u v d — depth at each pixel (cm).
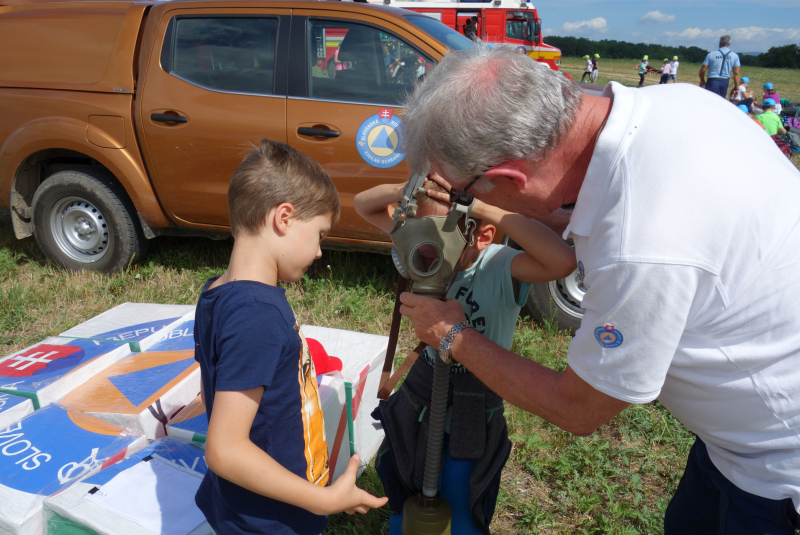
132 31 379
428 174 141
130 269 424
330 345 248
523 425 273
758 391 115
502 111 107
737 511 132
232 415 116
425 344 155
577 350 117
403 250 142
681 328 104
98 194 401
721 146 104
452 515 171
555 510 236
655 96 113
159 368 221
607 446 265
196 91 369
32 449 178
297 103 357
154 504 161
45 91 392
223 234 408
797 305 107
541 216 129
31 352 230
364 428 240
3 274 425
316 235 136
